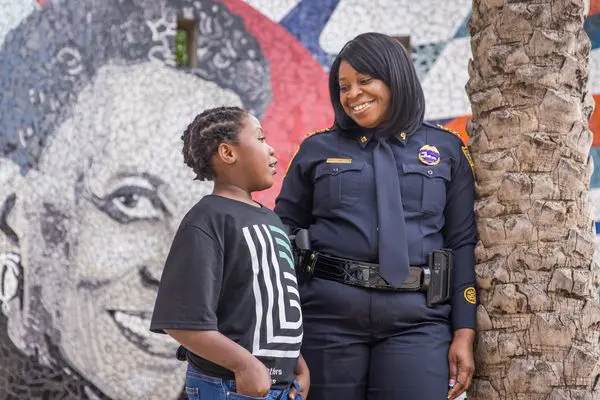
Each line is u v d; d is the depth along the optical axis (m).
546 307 2.68
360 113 2.69
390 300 2.61
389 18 5.16
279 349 2.28
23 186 4.69
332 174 2.71
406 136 2.75
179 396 4.92
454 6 5.19
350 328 2.63
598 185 5.11
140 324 4.86
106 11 4.85
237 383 2.18
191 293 2.21
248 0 5.04
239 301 2.27
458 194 2.80
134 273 4.88
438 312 2.67
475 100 2.87
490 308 2.73
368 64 2.67
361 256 2.63
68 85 4.78
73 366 4.73
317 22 5.13
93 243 4.80
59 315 4.71
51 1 4.75
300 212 2.87
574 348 2.65
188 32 5.13
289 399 2.38
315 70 5.12
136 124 4.89
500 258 2.73
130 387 4.83
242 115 2.44
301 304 2.70
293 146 5.04
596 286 2.76
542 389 2.65
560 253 2.69
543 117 2.74
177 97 4.95
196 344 2.19
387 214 2.62
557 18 2.76
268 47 5.07
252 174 2.42
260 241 2.31
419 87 2.75
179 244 2.26
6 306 4.63
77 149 4.79
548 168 2.73
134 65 4.89
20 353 4.64
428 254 2.66
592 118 5.15
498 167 2.76
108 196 4.83
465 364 2.65
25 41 4.70
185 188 4.98
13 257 4.65
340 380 2.63
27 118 4.70
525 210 2.72
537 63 2.76
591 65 5.18
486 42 2.85
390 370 2.60
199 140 2.43
